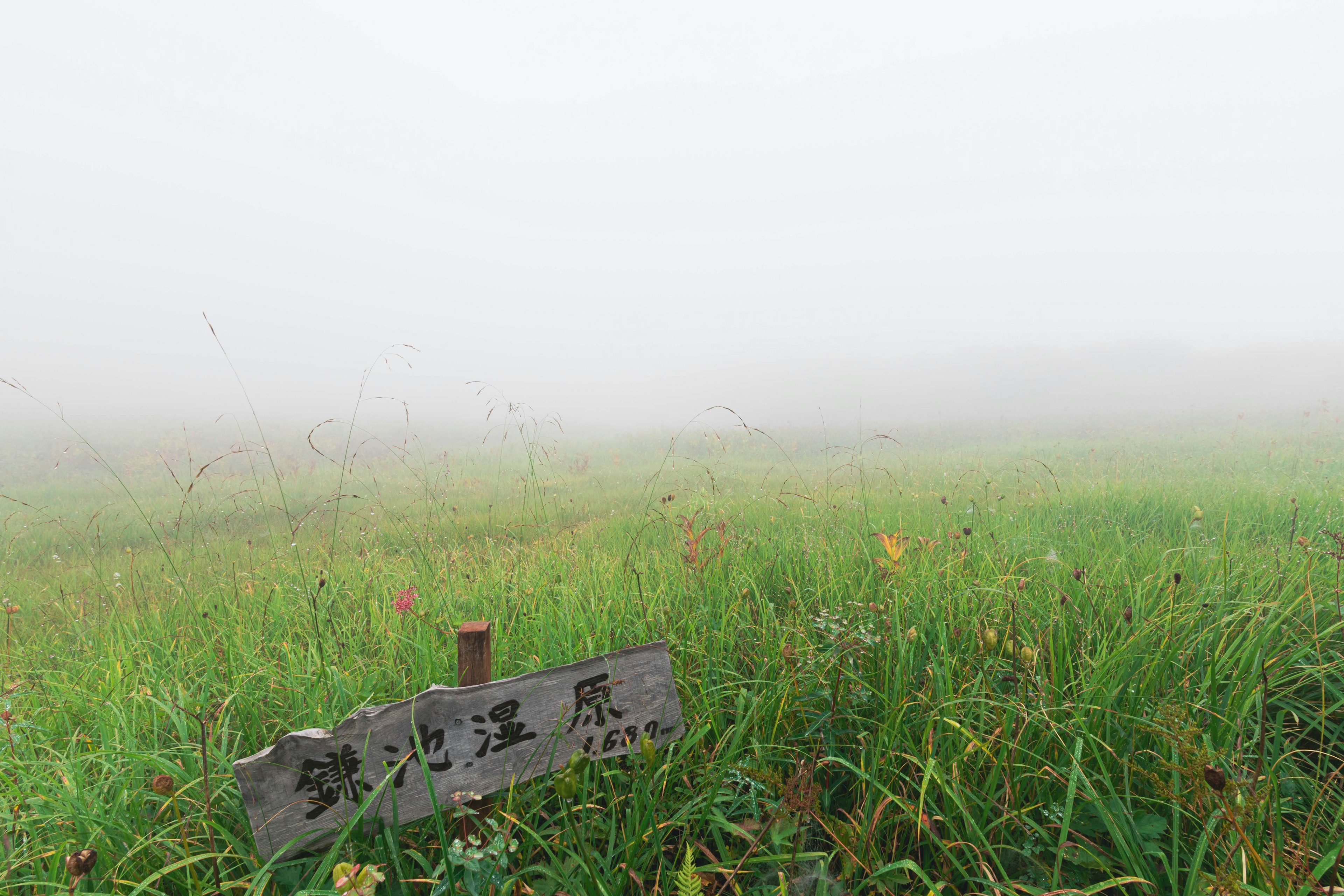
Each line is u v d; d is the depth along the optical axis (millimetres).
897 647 2387
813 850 1685
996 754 1804
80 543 6441
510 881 1380
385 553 5262
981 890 1521
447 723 1619
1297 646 2279
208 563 5113
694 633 2592
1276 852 1335
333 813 1557
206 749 1478
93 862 1192
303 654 2770
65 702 2350
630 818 1636
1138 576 2982
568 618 2641
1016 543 3596
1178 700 1967
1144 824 1559
